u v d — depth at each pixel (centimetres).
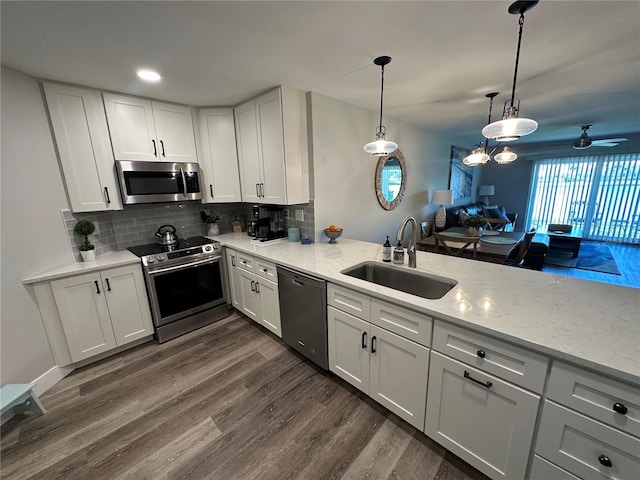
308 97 252
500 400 116
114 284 228
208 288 286
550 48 172
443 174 502
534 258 436
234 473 138
